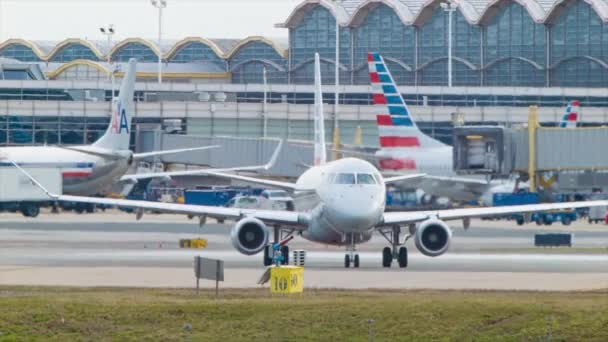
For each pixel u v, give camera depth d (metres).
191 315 134.12
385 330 128.62
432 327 129.12
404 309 134.75
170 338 127.75
